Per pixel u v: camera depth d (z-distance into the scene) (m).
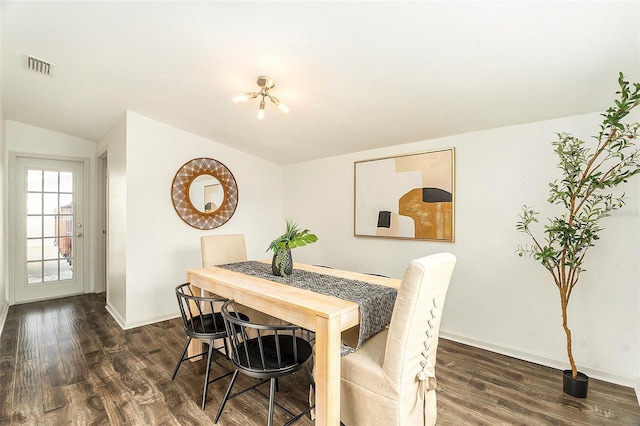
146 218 3.37
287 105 2.78
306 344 1.89
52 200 4.31
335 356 1.53
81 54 2.22
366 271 3.68
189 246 3.73
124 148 3.29
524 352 2.57
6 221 3.89
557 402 1.99
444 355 2.65
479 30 1.64
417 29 1.69
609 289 2.23
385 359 1.52
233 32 1.88
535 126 2.52
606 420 1.82
